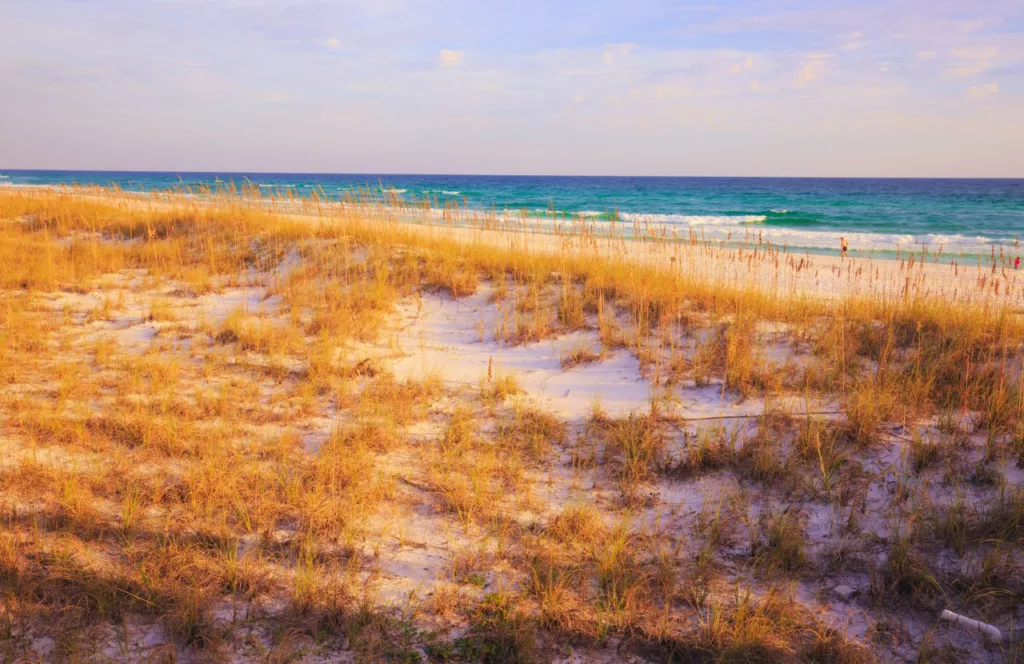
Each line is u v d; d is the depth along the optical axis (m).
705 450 5.57
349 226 13.20
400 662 3.34
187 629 3.42
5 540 3.86
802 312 8.87
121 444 5.27
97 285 10.51
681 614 3.85
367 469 5.19
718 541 4.59
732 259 11.61
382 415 6.21
